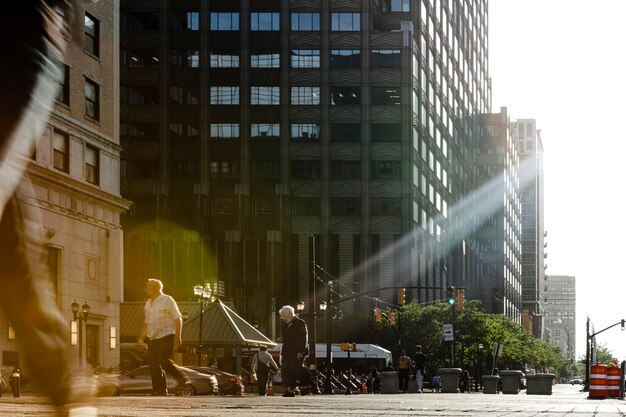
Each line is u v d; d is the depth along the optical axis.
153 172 107.44
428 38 124.12
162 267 105.12
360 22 111.69
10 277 1.89
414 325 97.25
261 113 110.12
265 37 110.81
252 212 108.62
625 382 31.58
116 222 52.62
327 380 55.94
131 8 109.62
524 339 151.50
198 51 110.00
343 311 106.19
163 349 15.72
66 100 47.75
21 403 10.59
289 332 19.91
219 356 79.81
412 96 111.75
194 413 8.12
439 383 73.94
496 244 189.88
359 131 110.94
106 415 7.25
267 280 106.62
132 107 108.31
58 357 2.00
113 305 52.00
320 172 110.12
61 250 46.00
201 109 109.06
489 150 191.25
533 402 17.48
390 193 110.00
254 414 8.23
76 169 48.12
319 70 111.19
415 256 112.06
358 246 109.38
